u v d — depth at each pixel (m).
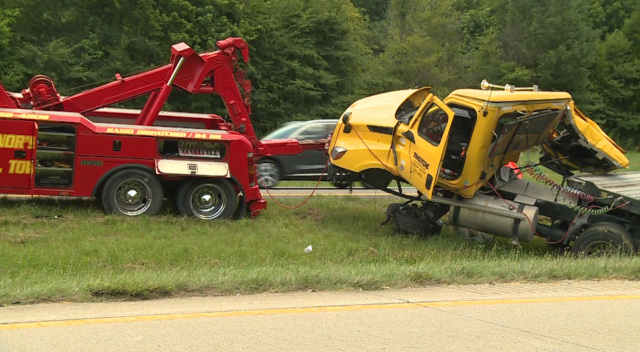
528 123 11.22
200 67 13.42
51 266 8.84
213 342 5.22
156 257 9.62
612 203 10.94
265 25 37.28
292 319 6.00
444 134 11.01
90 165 11.59
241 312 6.20
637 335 5.85
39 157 11.41
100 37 32.50
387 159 12.57
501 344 5.44
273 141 14.49
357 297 7.09
